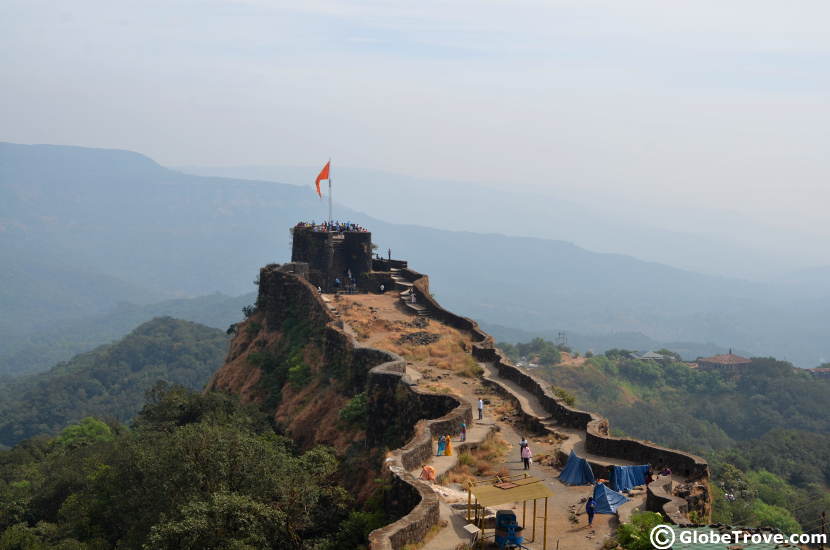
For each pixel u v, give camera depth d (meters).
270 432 48.28
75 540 39.47
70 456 68.00
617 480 27.95
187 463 31.64
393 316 62.78
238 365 66.56
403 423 38.94
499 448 33.91
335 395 48.56
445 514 24.77
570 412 36.69
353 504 34.66
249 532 27.55
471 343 54.75
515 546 22.67
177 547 26.50
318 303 62.34
